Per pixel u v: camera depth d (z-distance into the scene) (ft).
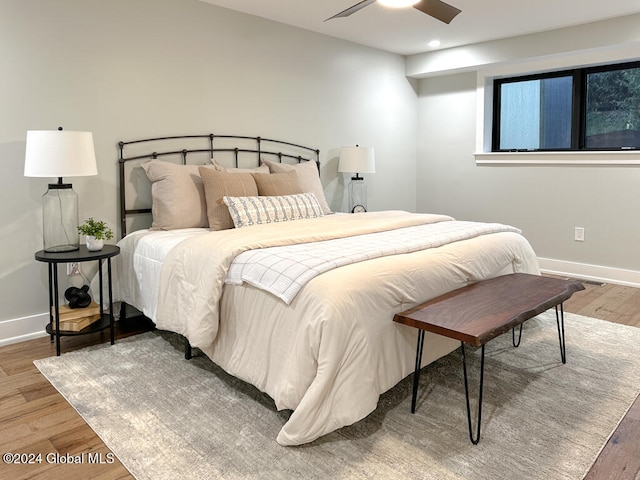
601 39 13.15
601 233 14.52
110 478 5.47
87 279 10.39
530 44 14.46
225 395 7.36
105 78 10.32
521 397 7.29
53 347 9.30
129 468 5.62
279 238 8.07
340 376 5.96
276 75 13.57
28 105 9.34
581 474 5.47
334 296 6.07
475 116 16.87
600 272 14.61
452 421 6.59
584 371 8.21
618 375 8.05
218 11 12.09
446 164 17.89
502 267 9.29
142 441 6.15
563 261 15.38
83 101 10.04
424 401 7.16
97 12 10.09
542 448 5.97
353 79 15.83
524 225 16.12
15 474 5.54
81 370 8.25
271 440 6.16
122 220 10.78
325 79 14.94
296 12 12.61
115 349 9.19
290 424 5.90
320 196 13.12
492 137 17.19
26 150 8.58
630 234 13.97
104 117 10.37
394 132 17.62
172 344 9.46
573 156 14.78
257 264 7.06
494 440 6.14
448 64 16.40
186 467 5.62
